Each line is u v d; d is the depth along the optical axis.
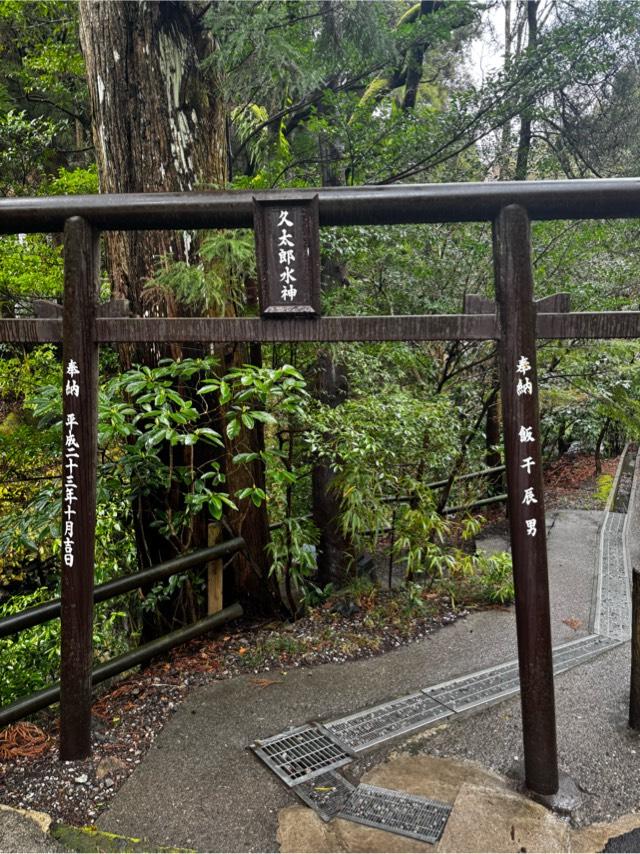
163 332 2.38
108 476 3.30
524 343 2.20
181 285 3.22
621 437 10.01
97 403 2.47
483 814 2.13
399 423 3.96
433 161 5.45
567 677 3.17
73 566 2.43
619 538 5.87
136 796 2.31
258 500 3.25
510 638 3.68
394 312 5.27
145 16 3.34
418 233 4.85
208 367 3.17
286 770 2.44
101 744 2.63
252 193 2.28
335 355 4.12
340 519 4.36
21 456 4.10
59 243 6.07
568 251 5.49
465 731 2.69
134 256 3.49
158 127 3.42
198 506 3.26
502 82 4.88
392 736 2.66
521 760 2.47
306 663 3.38
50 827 2.16
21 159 6.11
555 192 2.18
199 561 3.40
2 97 6.92
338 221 2.32
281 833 2.11
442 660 3.41
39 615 2.83
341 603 4.13
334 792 2.31
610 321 2.24
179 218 2.33
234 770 2.45
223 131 3.77
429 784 2.33
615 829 2.10
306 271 2.29
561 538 5.90
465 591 4.37
